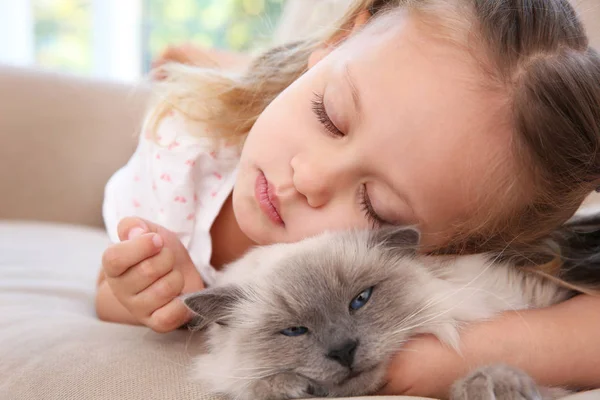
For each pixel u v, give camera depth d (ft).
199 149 5.11
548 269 4.10
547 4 4.07
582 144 3.88
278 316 3.43
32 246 6.51
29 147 7.78
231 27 13.00
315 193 3.76
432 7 3.95
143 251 3.88
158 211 5.19
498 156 3.75
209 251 4.97
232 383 3.33
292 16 7.88
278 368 3.36
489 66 3.76
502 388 3.03
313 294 3.42
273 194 3.99
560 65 3.85
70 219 7.98
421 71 3.69
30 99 7.84
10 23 12.76
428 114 3.59
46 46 13.50
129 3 13.67
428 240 3.90
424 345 3.50
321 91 3.96
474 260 3.95
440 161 3.61
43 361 3.52
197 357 3.64
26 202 7.80
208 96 5.40
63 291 5.30
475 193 3.77
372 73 3.73
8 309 4.55
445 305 3.58
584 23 4.54
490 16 3.89
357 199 3.81
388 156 3.61
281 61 5.34
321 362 3.30
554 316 3.68
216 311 3.67
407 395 3.36
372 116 3.63
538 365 3.46
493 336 3.51
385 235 3.67
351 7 4.86
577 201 4.05
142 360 3.51
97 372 3.33
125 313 4.57
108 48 13.67
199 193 5.13
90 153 8.04
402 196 3.68
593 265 4.21
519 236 4.06
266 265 3.76
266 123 4.16
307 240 3.81
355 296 3.47
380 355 3.36
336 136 3.82
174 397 3.15
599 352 3.55
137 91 8.21
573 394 3.18
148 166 5.40
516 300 3.86
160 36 13.84
